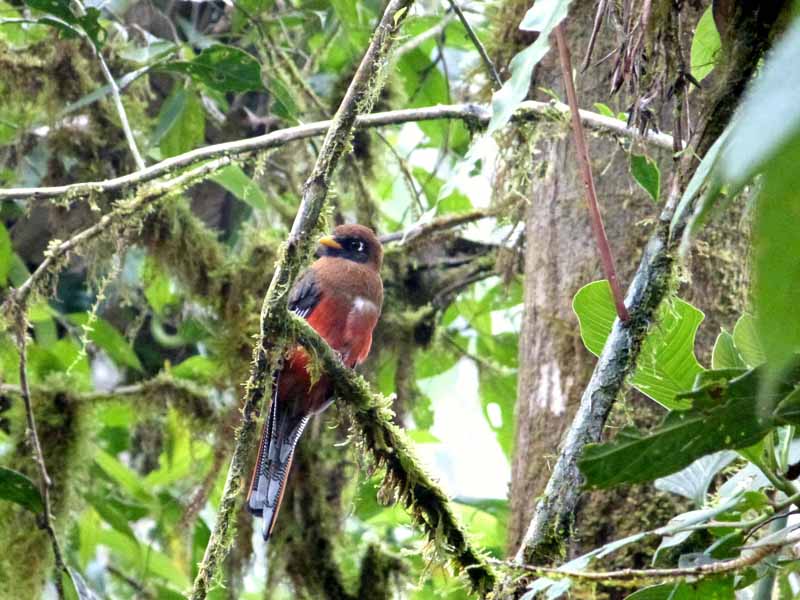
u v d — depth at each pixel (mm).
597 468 4250
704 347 7660
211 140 12555
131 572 11875
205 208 12859
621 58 5109
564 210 8664
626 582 4285
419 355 12594
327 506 10195
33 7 8641
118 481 11062
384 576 9867
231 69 9188
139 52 10828
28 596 9422
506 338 13375
